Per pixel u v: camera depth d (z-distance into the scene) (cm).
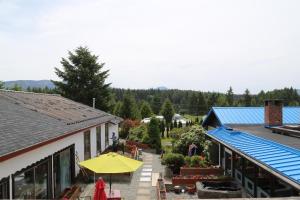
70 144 1838
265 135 1630
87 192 1783
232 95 10425
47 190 1466
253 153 1211
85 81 5081
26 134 1200
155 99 8912
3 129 1135
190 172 2166
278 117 1991
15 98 1914
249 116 2305
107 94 5219
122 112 5241
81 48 5141
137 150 2959
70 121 1902
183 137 2778
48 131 1411
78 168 2011
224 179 1936
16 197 1130
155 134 3303
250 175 1703
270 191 1392
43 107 2019
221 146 2327
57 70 5109
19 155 1067
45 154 1404
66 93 5075
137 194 1783
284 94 10394
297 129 1686
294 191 1233
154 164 2623
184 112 10531
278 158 1070
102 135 2939
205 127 2781
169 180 2089
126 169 1438
